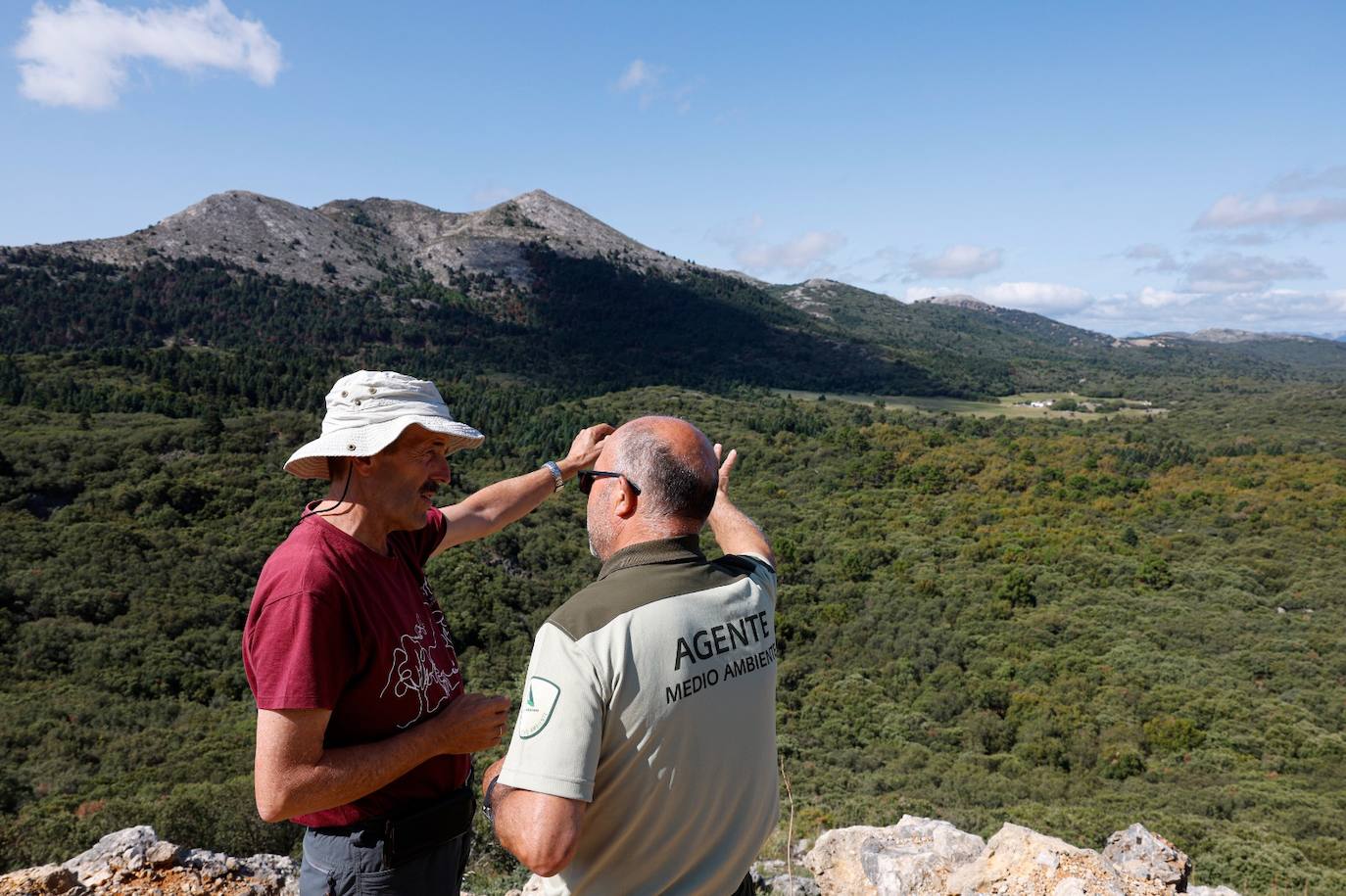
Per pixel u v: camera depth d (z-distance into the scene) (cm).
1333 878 1338
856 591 5138
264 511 5206
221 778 2247
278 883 313
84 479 5312
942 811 1852
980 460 8444
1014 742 3206
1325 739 2947
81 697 2859
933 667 4028
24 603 3569
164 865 309
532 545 5075
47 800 2072
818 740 3138
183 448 6394
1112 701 3444
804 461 8938
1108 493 7362
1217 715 3216
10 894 275
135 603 3697
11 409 7256
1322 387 14775
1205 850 1526
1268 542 5678
